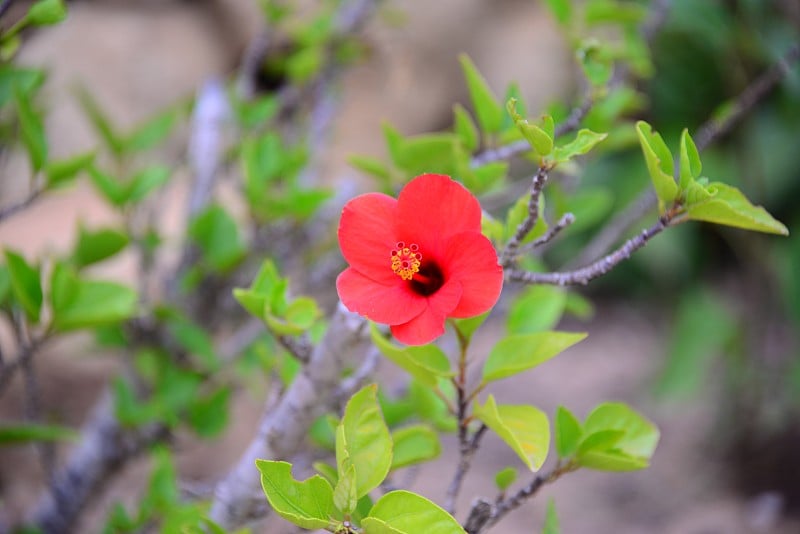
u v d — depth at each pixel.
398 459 1.39
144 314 1.66
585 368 3.21
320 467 1.38
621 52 1.66
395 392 1.64
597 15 1.62
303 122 2.12
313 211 1.68
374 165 1.57
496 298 1.31
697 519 2.42
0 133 1.66
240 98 1.94
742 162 3.18
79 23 3.29
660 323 3.50
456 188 1.32
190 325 1.65
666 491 2.54
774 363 2.75
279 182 1.85
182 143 2.55
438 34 3.79
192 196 1.79
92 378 2.53
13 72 1.52
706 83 3.25
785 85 2.93
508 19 3.88
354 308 1.32
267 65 2.24
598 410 1.40
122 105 3.27
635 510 2.46
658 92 3.33
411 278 1.33
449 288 1.31
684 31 3.09
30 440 1.54
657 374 3.00
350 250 1.34
